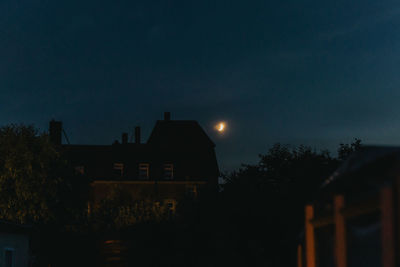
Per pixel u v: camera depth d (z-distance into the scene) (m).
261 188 17.28
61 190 44.41
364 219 6.31
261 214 14.29
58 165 44.19
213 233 14.80
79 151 77.56
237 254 14.02
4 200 41.56
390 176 5.32
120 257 21.27
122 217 47.22
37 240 36.81
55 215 43.31
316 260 8.79
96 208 48.53
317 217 8.32
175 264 16.33
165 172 77.69
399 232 5.19
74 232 42.31
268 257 13.64
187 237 16.05
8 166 41.44
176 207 19.17
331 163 18.95
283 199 15.39
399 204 5.19
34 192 41.66
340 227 6.99
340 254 6.93
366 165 5.95
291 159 22.62
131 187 76.25
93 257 24.56
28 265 31.73
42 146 43.16
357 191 6.46
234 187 16.67
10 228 27.27
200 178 77.19
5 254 26.95
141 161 77.56
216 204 16.16
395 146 6.07
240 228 14.31
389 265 5.20
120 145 78.75
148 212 48.56
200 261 15.48
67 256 29.22
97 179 75.88
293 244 13.36
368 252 6.18
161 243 17.16
